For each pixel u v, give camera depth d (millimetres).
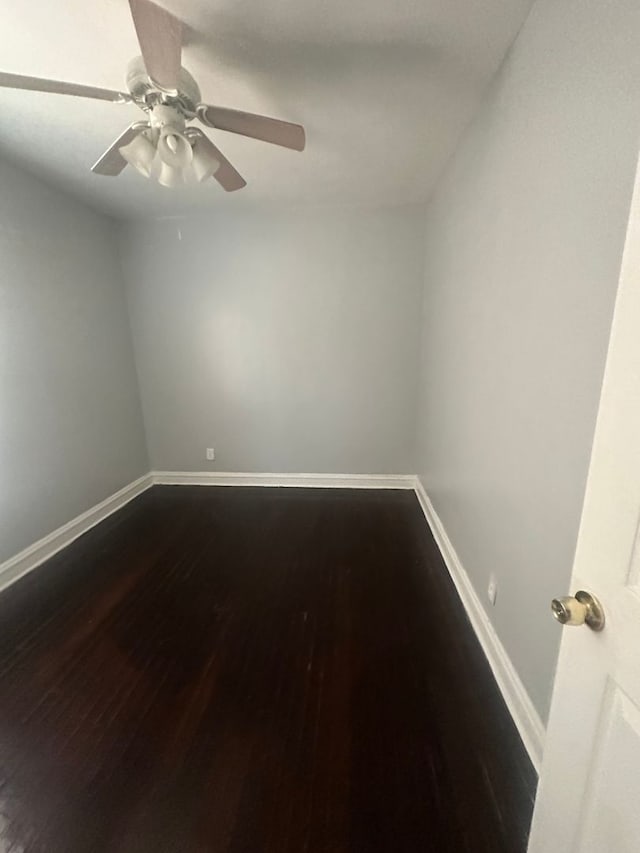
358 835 1155
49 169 2490
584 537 744
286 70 1603
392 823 1182
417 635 1938
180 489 3850
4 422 2395
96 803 1252
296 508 3402
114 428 3430
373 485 3848
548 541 1247
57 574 2494
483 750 1385
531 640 1375
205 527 3084
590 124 1002
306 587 2330
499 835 1146
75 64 1562
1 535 2389
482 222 1822
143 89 1376
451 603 2174
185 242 3451
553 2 1174
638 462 605
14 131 2064
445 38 1441
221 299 3539
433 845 1129
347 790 1271
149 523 3164
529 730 1377
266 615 2098
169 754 1396
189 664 1785
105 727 1501
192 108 1468
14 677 1734
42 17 1332
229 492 3764
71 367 2926
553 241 1192
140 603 2209
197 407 3811
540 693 1317
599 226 972
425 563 2564
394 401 3658
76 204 2969
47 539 2705
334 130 2061
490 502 1754
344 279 3420
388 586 2330
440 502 2768
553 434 1207
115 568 2553
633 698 627
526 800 1230
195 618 2080
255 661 1793
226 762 1365
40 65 1567
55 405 2777
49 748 1426
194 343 3662
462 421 2178
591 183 1002
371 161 2422
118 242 3482
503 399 1588
